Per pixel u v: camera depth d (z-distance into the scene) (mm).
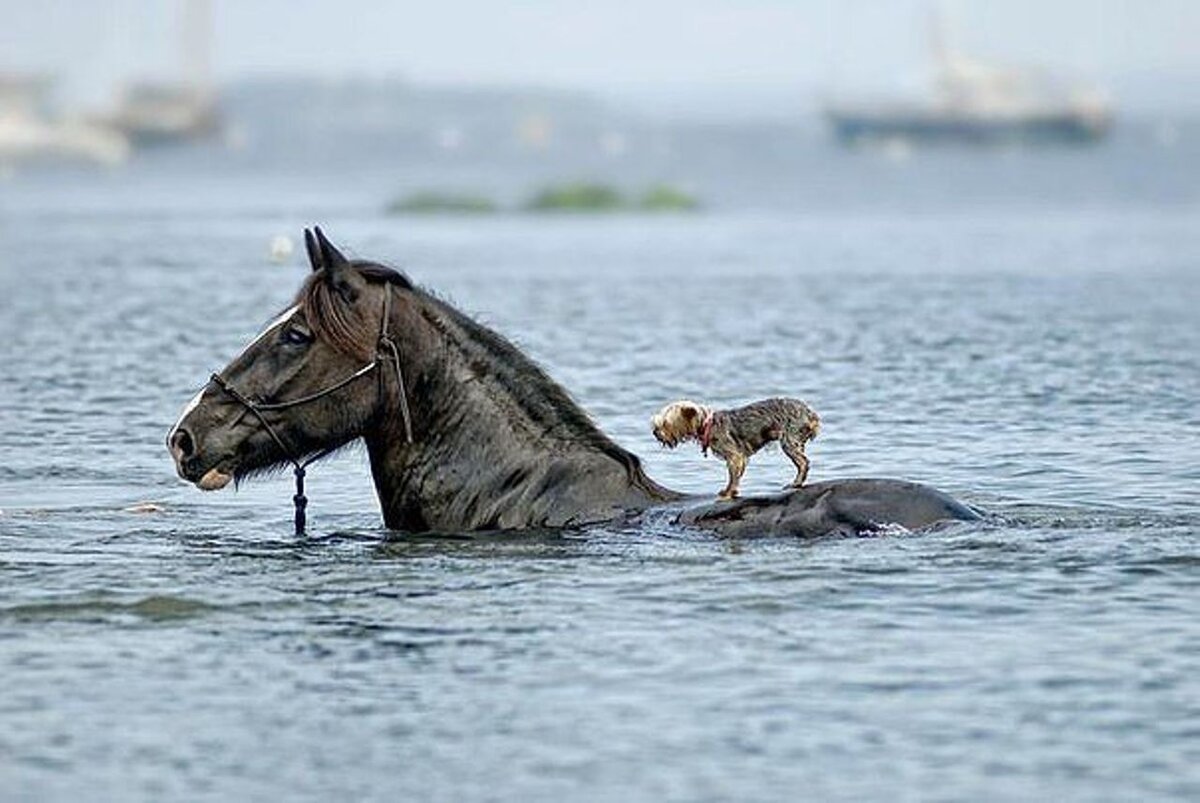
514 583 15273
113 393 27672
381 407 16797
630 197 102375
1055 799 11102
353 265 16734
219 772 11625
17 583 15641
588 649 13680
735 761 11672
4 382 28859
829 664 13297
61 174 193875
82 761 11812
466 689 12938
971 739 11969
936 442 22547
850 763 11625
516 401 16922
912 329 36469
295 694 12906
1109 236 73188
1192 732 12047
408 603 14828
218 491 19953
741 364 30750
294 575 15758
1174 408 25359
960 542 16078
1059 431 23344
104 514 18688
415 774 11555
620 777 11461
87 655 13773
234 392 16625
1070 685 12852
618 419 24609
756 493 17344
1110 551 15883
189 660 13633
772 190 135500
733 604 14602
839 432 23391
